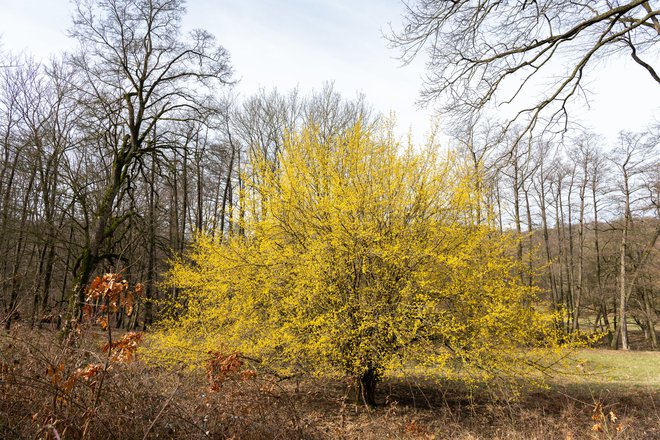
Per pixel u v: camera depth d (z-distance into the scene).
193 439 3.22
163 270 14.51
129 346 3.11
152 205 14.02
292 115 17.86
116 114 10.81
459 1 5.60
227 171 16.69
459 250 5.85
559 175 21.09
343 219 5.75
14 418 2.83
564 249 23.02
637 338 26.42
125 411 3.07
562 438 4.86
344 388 6.91
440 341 5.86
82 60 10.62
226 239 6.69
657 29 4.94
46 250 13.26
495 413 6.09
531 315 5.86
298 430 3.88
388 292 5.76
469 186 6.07
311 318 5.86
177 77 11.23
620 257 21.69
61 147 12.44
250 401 3.89
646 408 6.84
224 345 5.89
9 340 3.27
